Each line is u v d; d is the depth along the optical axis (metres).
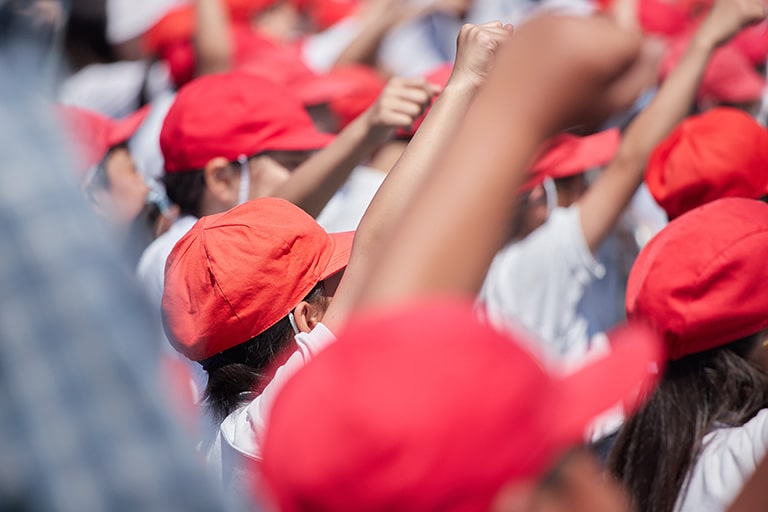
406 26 9.64
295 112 5.27
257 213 3.63
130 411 1.57
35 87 1.78
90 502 1.52
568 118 1.52
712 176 4.69
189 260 3.57
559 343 5.00
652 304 3.68
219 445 3.38
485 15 9.51
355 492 1.50
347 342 1.59
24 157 1.65
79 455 1.53
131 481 1.54
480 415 1.49
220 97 5.22
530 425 1.51
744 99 7.74
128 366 1.59
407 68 9.62
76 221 1.64
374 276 1.65
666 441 3.58
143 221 5.41
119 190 5.57
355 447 1.50
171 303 3.59
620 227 5.61
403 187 2.97
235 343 3.54
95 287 1.61
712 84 7.71
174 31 7.93
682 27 9.41
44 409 1.54
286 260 3.54
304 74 7.45
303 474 1.52
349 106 6.68
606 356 1.66
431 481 1.48
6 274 1.59
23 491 1.53
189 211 5.27
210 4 7.21
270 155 5.20
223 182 5.20
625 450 3.63
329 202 5.02
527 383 1.52
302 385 1.58
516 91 1.57
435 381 1.51
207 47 7.19
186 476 1.58
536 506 1.52
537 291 4.95
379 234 3.02
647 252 3.81
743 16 4.62
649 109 4.73
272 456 1.58
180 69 7.76
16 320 1.57
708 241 3.63
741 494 1.97
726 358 3.65
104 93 7.96
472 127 1.62
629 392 1.65
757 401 3.63
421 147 3.00
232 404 3.51
